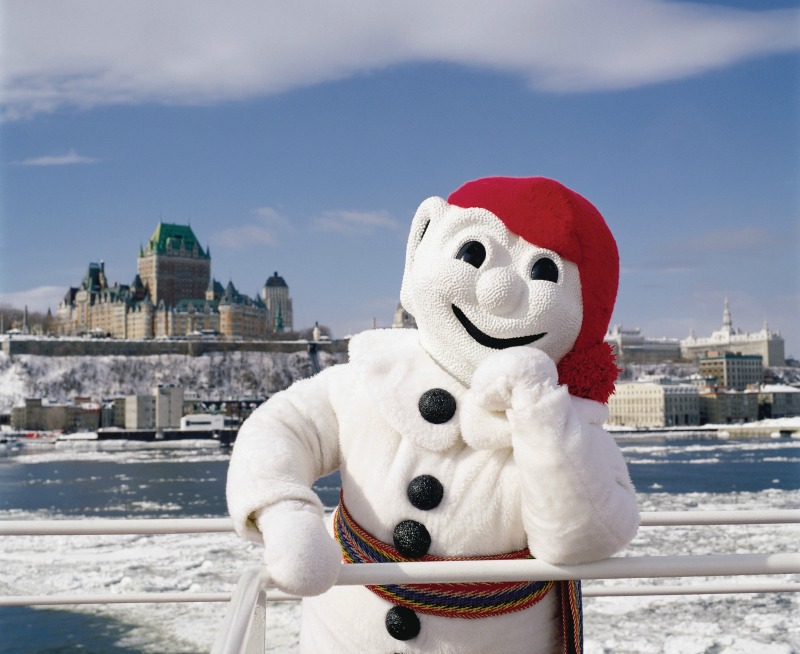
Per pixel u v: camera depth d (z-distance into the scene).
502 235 1.88
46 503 47.34
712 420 144.62
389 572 1.49
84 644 12.64
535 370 1.64
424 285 1.89
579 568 1.54
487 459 1.80
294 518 1.57
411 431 1.82
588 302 1.90
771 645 10.49
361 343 2.04
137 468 76.12
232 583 15.54
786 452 87.25
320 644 1.87
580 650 1.77
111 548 19.16
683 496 39.06
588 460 1.59
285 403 1.93
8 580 16.14
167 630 13.10
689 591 3.06
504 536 1.78
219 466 77.25
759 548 17.73
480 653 1.77
